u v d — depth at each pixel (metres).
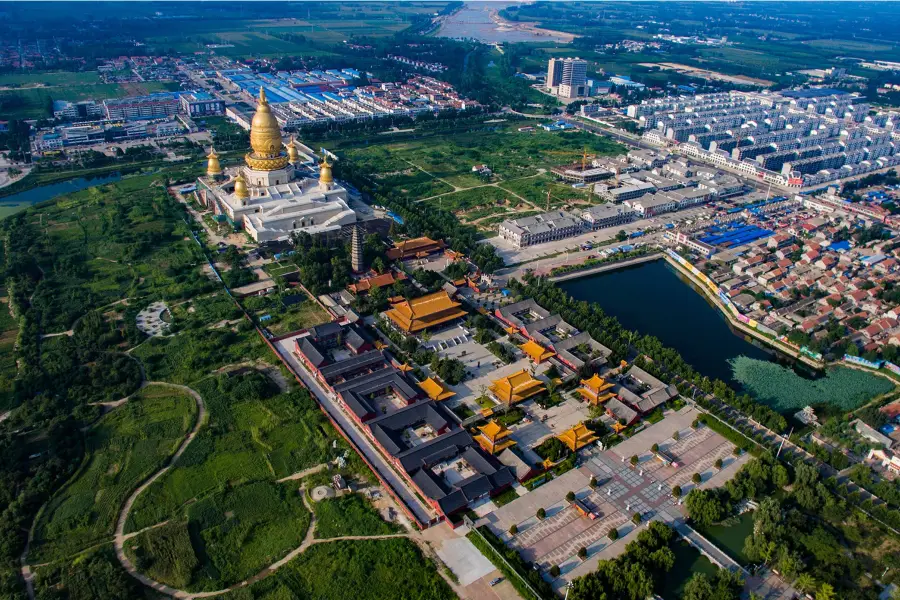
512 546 168.62
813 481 183.88
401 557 163.12
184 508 176.75
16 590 152.12
